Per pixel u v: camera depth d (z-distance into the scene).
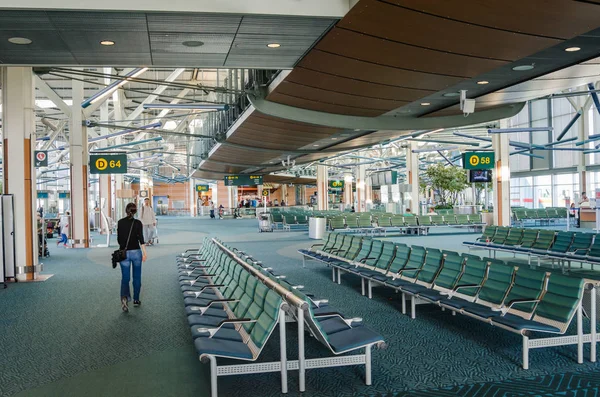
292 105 14.88
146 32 7.74
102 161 21.69
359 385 5.15
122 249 8.95
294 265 14.55
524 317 6.07
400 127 17.25
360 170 42.19
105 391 5.16
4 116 13.01
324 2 7.35
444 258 8.10
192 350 6.53
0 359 6.25
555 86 13.45
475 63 10.19
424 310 8.54
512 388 4.97
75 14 6.91
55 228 29.48
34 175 13.19
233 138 21.94
